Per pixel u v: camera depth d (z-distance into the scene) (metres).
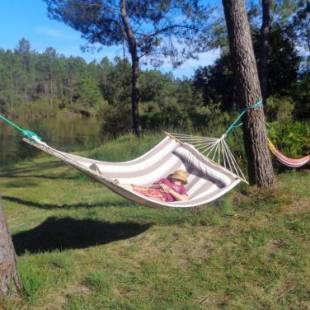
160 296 5.12
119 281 5.45
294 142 10.05
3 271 4.82
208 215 7.28
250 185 8.08
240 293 5.14
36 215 8.84
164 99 34.72
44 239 7.28
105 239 6.93
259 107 7.97
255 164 8.01
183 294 5.14
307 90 18.53
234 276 5.48
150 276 5.54
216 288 5.26
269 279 5.40
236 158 9.77
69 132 46.78
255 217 7.07
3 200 10.30
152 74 35.41
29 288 4.99
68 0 21.48
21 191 11.12
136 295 5.15
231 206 7.51
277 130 10.41
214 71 25.72
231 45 7.98
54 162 16.89
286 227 6.66
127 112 30.81
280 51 22.91
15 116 85.94
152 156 7.62
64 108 93.19
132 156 13.73
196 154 7.69
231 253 6.06
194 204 6.20
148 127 25.28
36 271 5.38
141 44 21.78
